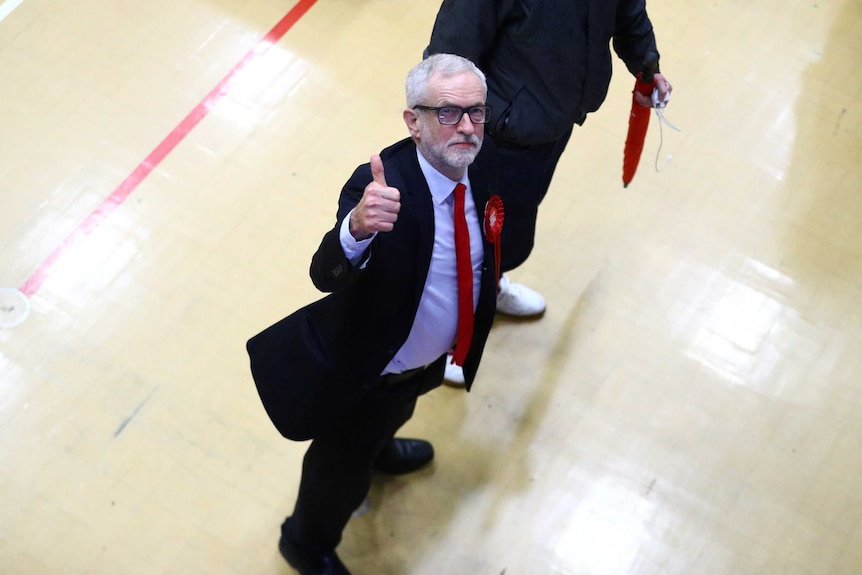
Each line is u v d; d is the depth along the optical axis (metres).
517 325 3.48
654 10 4.32
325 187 3.72
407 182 1.96
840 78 4.16
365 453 2.46
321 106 3.93
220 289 3.46
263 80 3.98
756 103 4.06
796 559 3.06
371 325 2.04
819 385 3.38
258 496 3.08
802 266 3.64
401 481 3.15
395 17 4.21
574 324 3.49
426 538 3.06
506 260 2.83
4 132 3.77
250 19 4.14
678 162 3.88
